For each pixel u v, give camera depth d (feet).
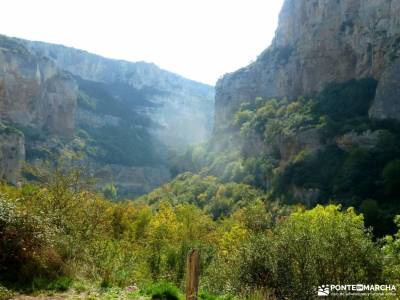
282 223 47.11
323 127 221.25
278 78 352.69
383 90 207.62
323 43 291.38
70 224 48.80
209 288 45.75
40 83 441.68
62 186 56.54
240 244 50.16
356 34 263.29
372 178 168.25
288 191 204.85
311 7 310.04
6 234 35.58
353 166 176.76
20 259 35.53
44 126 457.68
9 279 34.50
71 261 39.70
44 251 37.24
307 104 270.26
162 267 57.21
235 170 277.85
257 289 39.60
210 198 262.67
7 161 267.18
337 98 252.01
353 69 267.18
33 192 55.72
